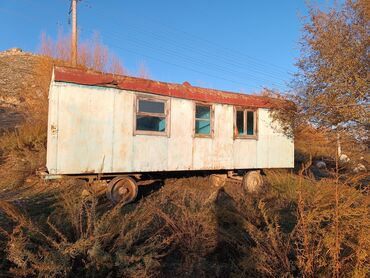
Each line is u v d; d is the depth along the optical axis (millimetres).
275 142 9633
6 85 22266
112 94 6512
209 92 8195
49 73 13523
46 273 2754
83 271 2945
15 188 7551
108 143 6406
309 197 3697
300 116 9750
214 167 8148
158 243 3506
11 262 3072
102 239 3172
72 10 12867
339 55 8664
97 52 15625
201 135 7926
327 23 9148
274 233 3434
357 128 9203
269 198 6355
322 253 2889
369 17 8414
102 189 6848
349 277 2656
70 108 5980
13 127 13672
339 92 8656
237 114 8781
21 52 38875
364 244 2668
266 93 10125
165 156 7250
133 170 6734
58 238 3355
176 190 7574
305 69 9789
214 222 4148
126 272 2875
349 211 2836
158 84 7254
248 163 8906
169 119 7352
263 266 3016
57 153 5809
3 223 4121
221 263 3691
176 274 3377
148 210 4145
